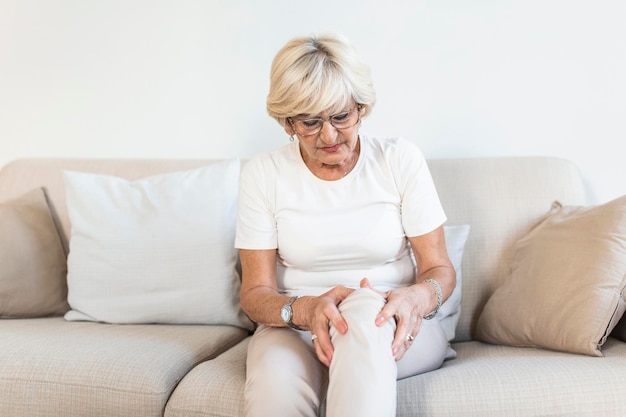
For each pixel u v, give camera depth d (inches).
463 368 55.6
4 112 100.6
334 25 89.4
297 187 62.6
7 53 99.7
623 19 83.1
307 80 54.9
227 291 75.5
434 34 87.3
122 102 96.4
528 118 86.2
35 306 79.0
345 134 57.8
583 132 85.1
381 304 52.6
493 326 68.9
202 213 77.2
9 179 89.7
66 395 56.7
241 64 92.2
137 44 95.3
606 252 60.7
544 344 62.5
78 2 96.7
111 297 76.4
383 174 62.5
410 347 56.4
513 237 75.8
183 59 94.0
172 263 75.8
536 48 85.4
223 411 52.0
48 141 99.4
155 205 78.4
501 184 78.0
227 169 80.2
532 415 49.6
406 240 64.6
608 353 57.9
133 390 55.6
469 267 75.8
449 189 78.4
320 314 51.9
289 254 62.7
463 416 49.9
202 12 92.9
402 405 50.9
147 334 68.6
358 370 47.5
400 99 88.6
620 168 84.6
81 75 97.5
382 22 88.2
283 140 91.8
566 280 62.2
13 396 57.5
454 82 87.4
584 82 84.7
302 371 51.1
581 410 49.3
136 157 96.4
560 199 76.8
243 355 63.7
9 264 77.4
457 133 87.7
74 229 79.8
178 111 94.7
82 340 64.4
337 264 62.5
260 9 91.1
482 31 86.3
